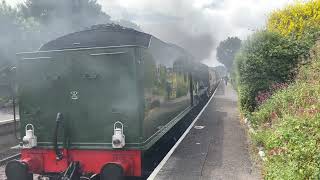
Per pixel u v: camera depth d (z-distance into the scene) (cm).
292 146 425
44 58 462
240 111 1131
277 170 409
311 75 670
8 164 450
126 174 436
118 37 502
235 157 585
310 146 391
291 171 375
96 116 450
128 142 439
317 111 477
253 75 875
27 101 470
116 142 431
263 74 863
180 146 686
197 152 629
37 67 465
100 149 447
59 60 458
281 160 432
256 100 859
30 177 465
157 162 611
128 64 438
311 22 938
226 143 705
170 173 500
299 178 359
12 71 479
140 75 441
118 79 441
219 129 889
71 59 454
